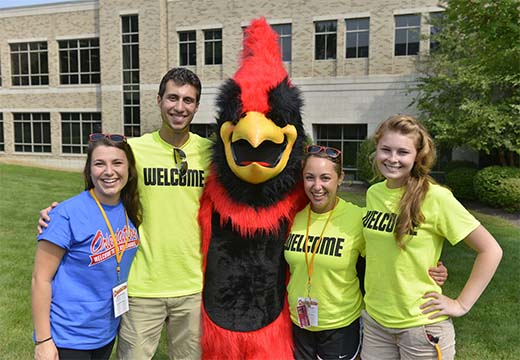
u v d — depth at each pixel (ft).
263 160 8.93
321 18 55.16
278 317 9.57
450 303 7.96
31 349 13.16
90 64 70.54
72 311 8.18
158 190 9.35
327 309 9.11
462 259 23.04
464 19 23.68
